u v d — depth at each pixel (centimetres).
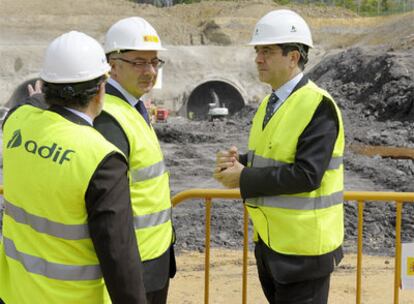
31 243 282
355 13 6444
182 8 6319
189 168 1825
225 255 920
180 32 5588
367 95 2892
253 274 786
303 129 341
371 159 1750
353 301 657
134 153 331
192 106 4978
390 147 2030
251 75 4912
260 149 362
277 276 356
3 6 5591
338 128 345
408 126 2347
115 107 337
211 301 666
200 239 1005
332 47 5347
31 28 5400
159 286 349
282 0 6819
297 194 353
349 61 3497
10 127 301
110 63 360
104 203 264
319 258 357
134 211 333
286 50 357
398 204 455
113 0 5956
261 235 372
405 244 452
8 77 4831
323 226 356
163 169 356
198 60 4944
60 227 271
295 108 347
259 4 6088
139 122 347
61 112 285
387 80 2795
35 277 279
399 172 1561
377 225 1069
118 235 264
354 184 1484
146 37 355
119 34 355
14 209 290
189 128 2761
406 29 4444
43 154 274
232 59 4988
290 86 363
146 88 361
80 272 275
